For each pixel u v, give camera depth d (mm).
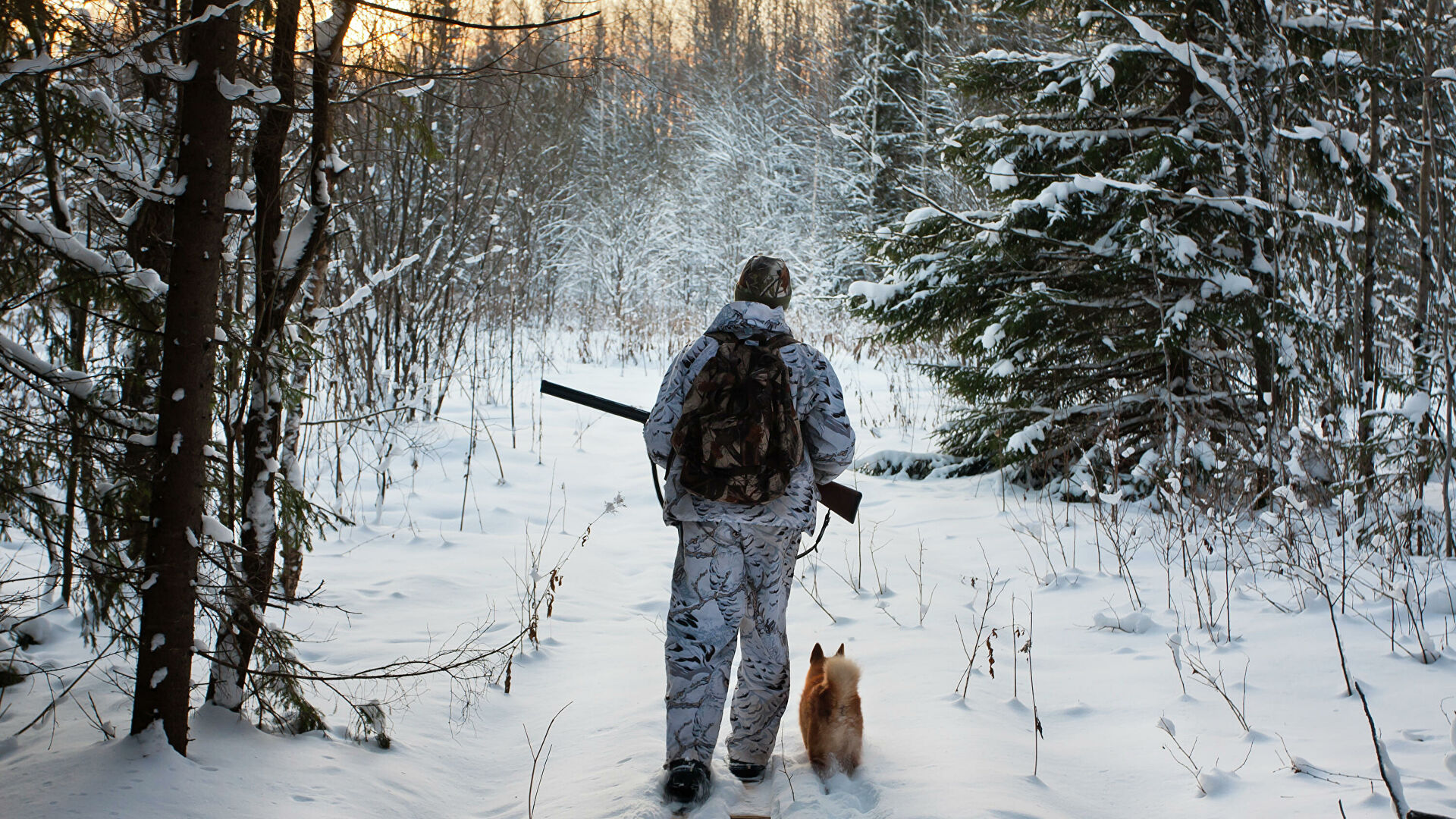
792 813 2352
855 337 16297
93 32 2201
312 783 2371
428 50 4172
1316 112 6352
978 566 5109
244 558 2639
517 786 2631
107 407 2377
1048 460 6734
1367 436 5578
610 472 7715
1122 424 6754
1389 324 6477
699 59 34688
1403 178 6418
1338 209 6391
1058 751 2764
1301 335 5949
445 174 9414
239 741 2508
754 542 2543
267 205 2654
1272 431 5453
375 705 2752
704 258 24297
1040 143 6754
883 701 3195
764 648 2562
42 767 2209
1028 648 3250
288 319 2912
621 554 5430
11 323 2660
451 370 9266
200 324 2254
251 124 2734
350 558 5004
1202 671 3312
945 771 2531
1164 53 6336
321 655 3455
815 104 25984
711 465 2459
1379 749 2010
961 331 7648
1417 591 3891
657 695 3223
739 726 2600
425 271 8859
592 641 3846
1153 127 6738
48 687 2889
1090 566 4938
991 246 6758
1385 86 6074
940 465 7816
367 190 7742
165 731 2309
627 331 17688
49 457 2393
